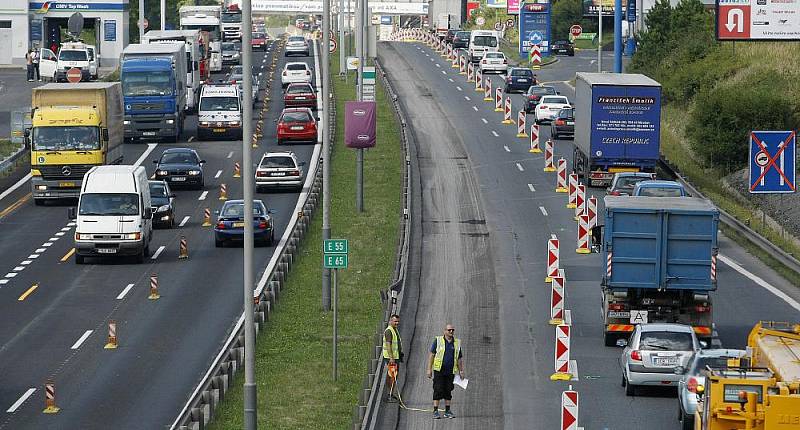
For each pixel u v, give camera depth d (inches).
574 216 6692.9
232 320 4761.3
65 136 7253.9
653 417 3479.3
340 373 4069.9
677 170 7460.6
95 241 5797.2
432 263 5679.1
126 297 5162.4
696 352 3496.6
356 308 4970.5
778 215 6973.4
